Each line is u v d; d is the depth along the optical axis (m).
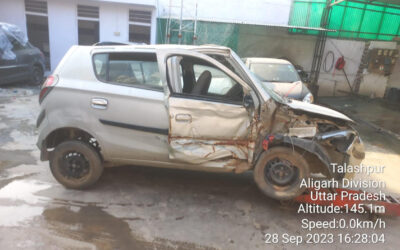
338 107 10.52
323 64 12.73
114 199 3.35
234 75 3.10
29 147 4.65
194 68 3.64
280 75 7.46
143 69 3.23
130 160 3.35
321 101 11.61
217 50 3.27
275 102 3.15
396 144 6.50
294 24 12.41
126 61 3.26
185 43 11.66
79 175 3.42
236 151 3.18
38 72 9.80
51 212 3.02
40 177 3.72
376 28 12.84
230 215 3.23
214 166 3.24
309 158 3.40
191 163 3.23
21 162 4.10
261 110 3.11
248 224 3.11
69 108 3.20
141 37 12.17
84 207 3.15
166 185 3.77
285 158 3.23
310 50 12.55
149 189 3.64
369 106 11.12
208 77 3.40
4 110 6.52
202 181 3.96
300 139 3.12
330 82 12.99
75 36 11.77
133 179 3.86
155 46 3.29
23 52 8.99
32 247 2.51
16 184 3.51
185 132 3.12
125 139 3.24
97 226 2.86
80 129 3.24
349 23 12.45
